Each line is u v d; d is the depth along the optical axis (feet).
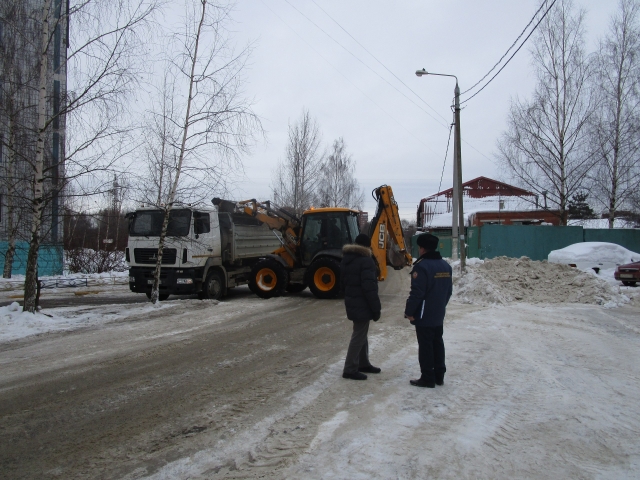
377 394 16.83
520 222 116.47
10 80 32.24
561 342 25.13
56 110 31.94
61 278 65.00
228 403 15.96
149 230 41.60
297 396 16.61
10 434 13.53
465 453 12.15
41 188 30.68
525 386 17.69
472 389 17.35
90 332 27.43
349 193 118.32
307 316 33.27
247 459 11.95
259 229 52.16
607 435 13.33
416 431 13.52
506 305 38.27
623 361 21.40
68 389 17.40
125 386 17.75
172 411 15.25
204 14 36.01
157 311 34.55
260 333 27.40
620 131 77.20
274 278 43.91
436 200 154.51
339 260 42.73
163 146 42.04
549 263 48.32
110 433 13.58
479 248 86.12
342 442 12.78
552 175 81.92
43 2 30.37
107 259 80.53
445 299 17.71
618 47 76.89
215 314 33.76
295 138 92.32
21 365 20.52
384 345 24.68
